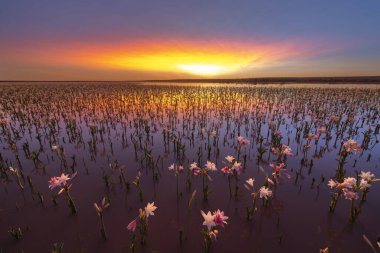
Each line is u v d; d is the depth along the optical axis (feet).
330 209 15.07
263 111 49.34
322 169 21.07
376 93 79.15
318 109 49.65
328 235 13.17
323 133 32.07
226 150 26.02
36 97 74.38
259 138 30.07
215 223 10.53
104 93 89.40
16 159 23.12
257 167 21.54
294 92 88.48
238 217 14.64
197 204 15.97
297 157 23.84
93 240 12.85
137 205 15.81
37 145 27.68
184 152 25.02
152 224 14.06
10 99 69.31
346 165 21.81
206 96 75.10
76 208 15.51
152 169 20.74
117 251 12.16
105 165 21.98
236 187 16.56
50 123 36.78
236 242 12.75
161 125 37.52
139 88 124.36
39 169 21.16
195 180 19.16
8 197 16.75
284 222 14.20
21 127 35.24
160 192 17.38
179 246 12.47
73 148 26.63
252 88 117.19
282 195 16.98
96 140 29.50
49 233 13.37
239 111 49.73
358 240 12.82
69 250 12.21
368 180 13.78
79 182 18.81
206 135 31.58
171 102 62.95
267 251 12.20
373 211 15.03
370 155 23.21
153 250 12.21
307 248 12.35
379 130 33.32
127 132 33.27
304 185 18.29
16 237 12.99
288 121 40.34
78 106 55.52
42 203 15.99
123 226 13.88
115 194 17.07
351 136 30.66
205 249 11.58
